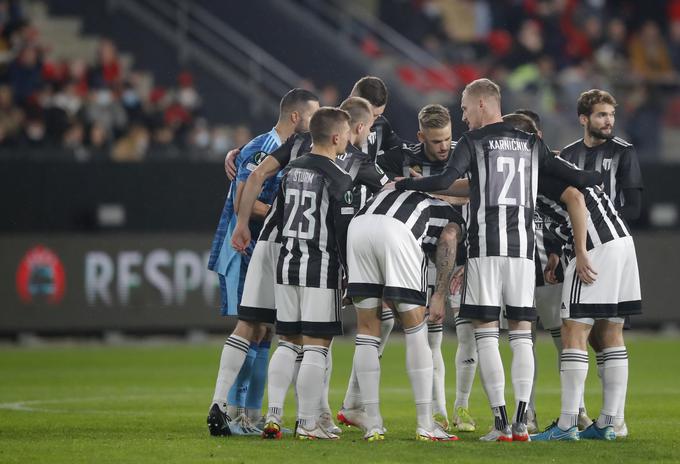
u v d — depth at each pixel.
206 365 50.16
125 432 28.48
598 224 26.27
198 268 60.12
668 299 63.34
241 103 76.69
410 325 25.34
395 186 25.61
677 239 63.50
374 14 86.50
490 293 25.28
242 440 25.83
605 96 28.56
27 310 58.59
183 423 30.75
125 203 59.47
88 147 64.50
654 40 84.94
